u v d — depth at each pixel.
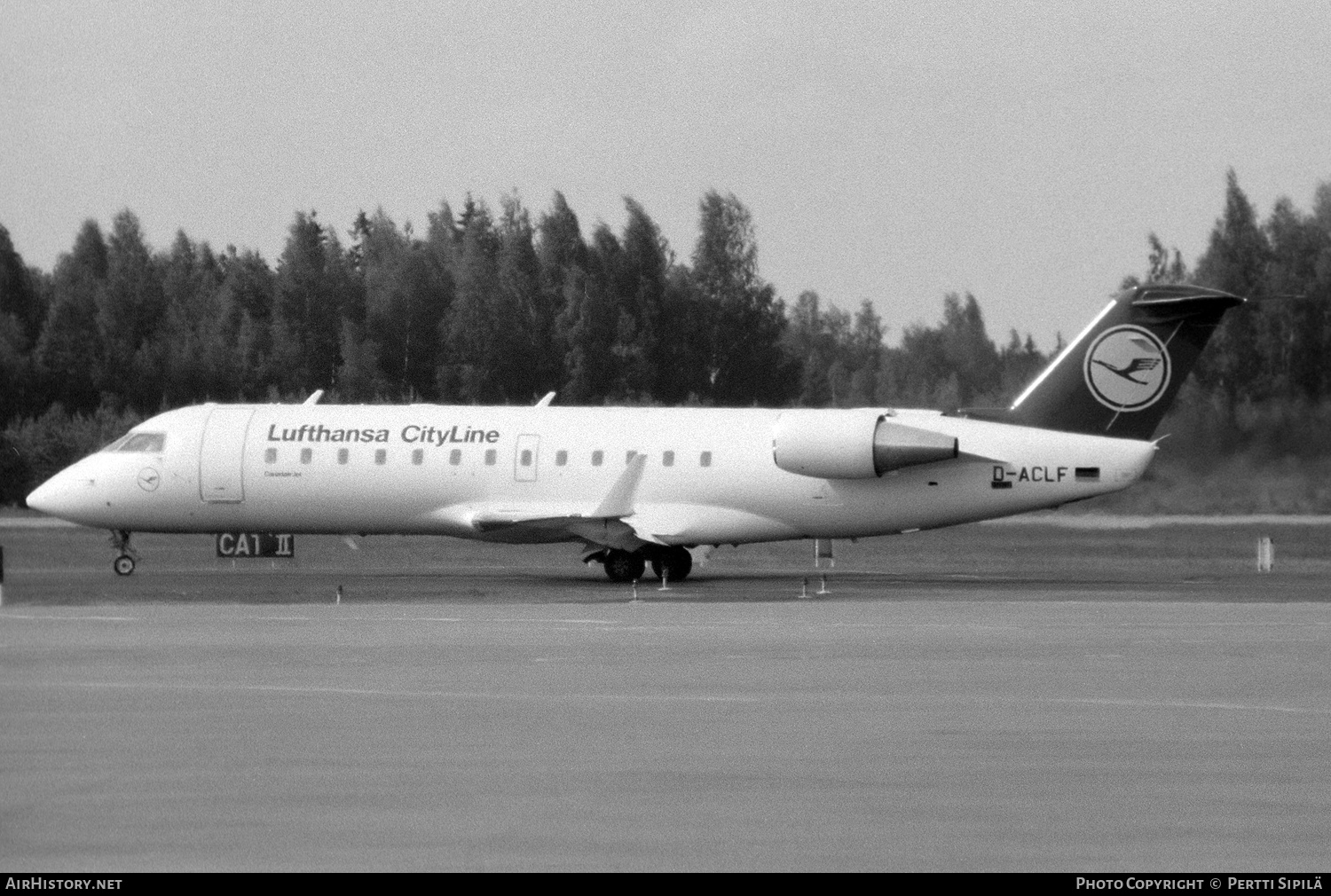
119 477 156.00
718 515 148.25
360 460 153.25
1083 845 49.84
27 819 52.50
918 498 146.25
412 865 47.41
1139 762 61.12
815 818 52.84
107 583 141.00
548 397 158.12
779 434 145.75
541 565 175.38
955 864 47.66
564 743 64.25
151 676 81.44
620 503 142.12
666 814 53.19
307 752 62.44
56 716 69.88
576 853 48.69
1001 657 89.94
